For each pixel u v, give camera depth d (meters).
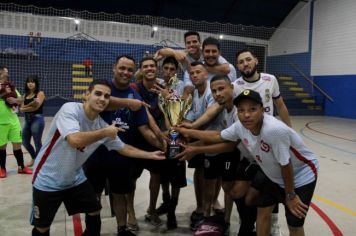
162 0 14.53
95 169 2.90
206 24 16.14
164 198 3.49
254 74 2.98
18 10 13.39
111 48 14.57
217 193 3.67
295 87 16.81
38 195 2.38
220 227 3.03
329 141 8.23
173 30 15.55
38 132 5.15
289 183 2.23
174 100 2.98
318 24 15.82
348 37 14.27
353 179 4.98
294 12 17.06
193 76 3.13
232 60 16.77
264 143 2.23
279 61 17.92
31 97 5.10
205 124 3.10
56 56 13.80
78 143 2.11
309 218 3.55
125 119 2.92
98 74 14.25
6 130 4.76
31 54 12.92
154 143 3.00
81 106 2.34
